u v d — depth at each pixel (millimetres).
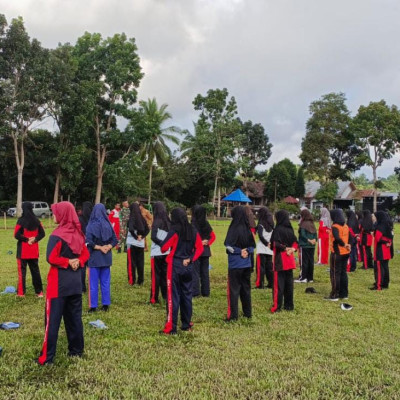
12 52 33312
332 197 52406
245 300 6809
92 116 37625
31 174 41906
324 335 5980
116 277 10211
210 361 4902
